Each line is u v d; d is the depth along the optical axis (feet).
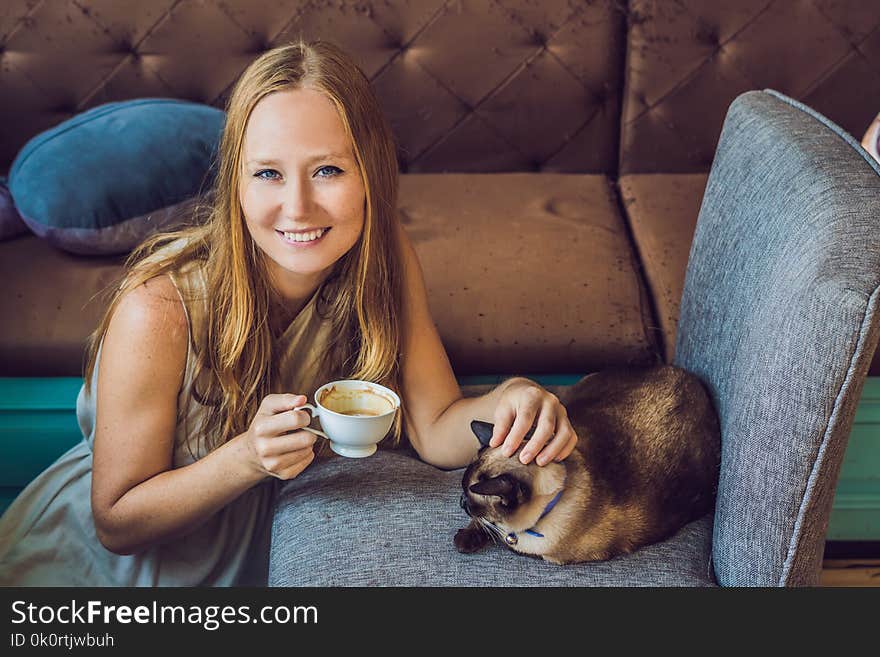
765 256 3.81
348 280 4.23
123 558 4.40
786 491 3.39
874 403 5.66
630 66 7.55
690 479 4.13
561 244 6.59
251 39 7.37
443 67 7.50
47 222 6.07
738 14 7.38
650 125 7.64
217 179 4.02
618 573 3.74
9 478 5.62
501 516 3.72
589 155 7.80
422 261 6.34
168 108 6.61
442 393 4.52
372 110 3.89
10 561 4.48
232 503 4.48
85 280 6.05
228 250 3.96
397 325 4.35
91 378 4.56
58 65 7.32
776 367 3.37
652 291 6.26
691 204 7.16
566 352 5.84
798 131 4.01
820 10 7.35
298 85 3.65
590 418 4.37
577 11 7.43
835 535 5.98
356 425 3.64
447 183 7.54
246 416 4.28
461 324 5.88
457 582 3.65
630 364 5.83
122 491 4.02
